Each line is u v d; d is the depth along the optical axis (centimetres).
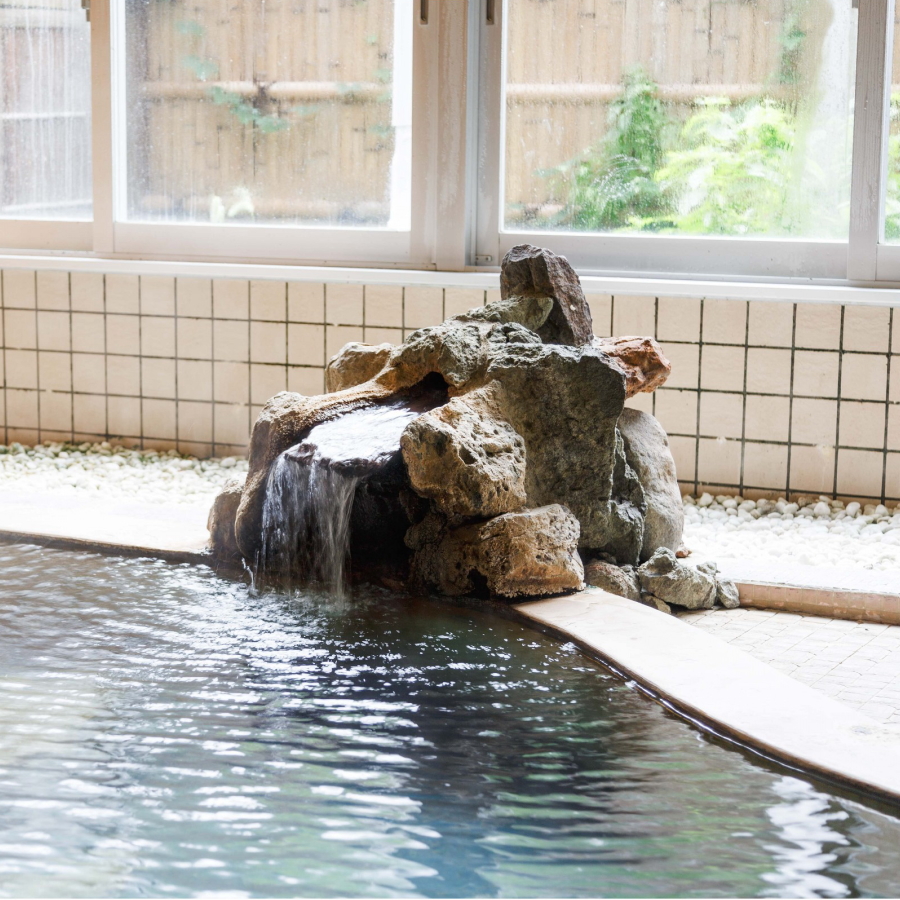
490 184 518
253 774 225
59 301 562
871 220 470
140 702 260
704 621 358
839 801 219
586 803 216
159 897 181
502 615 333
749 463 485
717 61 487
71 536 400
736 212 495
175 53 549
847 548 414
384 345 408
